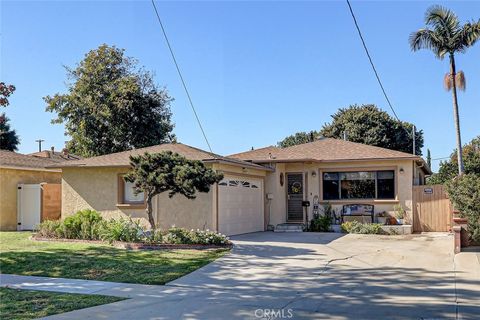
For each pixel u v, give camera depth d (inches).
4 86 441.7
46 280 400.2
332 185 860.6
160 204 700.7
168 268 439.5
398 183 816.3
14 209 860.6
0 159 863.7
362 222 815.7
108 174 746.2
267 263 466.9
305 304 313.3
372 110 1702.8
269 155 879.1
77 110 1316.4
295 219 876.0
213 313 294.0
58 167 766.5
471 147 1616.6
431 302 313.7
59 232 626.5
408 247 569.0
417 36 956.0
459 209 533.0
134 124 1331.2
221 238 574.2
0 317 285.9
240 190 753.6
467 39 935.7
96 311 300.0
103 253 510.6
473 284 367.6
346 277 401.1
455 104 976.9
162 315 290.4
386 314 285.3
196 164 569.3
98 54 1346.0
